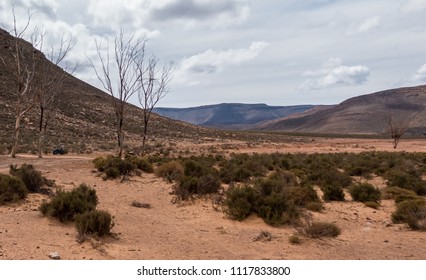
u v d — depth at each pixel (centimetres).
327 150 5956
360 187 1656
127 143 6347
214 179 1588
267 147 6631
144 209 1359
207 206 1407
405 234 1141
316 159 3541
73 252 824
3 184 1284
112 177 1969
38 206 1243
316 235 1055
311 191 1523
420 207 1286
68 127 6788
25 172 1473
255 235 1066
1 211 1164
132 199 1504
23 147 4153
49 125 6506
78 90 10200
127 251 859
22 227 1003
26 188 1395
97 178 1983
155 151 4953
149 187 1794
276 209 1223
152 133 8456
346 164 3194
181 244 952
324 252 929
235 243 986
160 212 1334
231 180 1989
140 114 10494
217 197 1455
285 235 1080
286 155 4091
